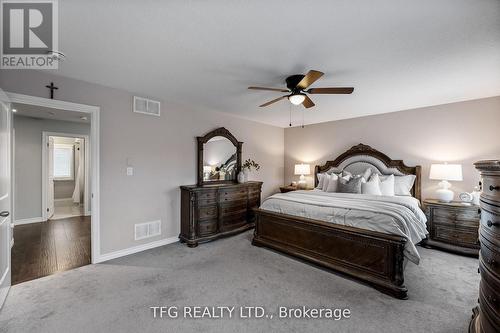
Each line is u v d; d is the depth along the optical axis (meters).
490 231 1.33
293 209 3.22
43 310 1.97
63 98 2.72
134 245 3.33
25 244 3.61
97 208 2.96
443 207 3.40
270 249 3.45
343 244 2.64
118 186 3.17
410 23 1.67
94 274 2.64
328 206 2.98
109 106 3.08
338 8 1.51
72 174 7.74
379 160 4.41
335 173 4.95
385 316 1.92
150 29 1.77
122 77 2.75
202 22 1.68
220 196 3.97
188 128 3.99
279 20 1.65
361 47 2.01
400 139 4.24
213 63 2.35
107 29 1.77
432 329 1.77
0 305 1.95
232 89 3.14
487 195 1.39
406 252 2.28
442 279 2.55
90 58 2.26
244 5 1.49
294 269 2.78
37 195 4.95
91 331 1.73
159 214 3.62
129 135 3.28
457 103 3.68
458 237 3.29
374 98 3.49
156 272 2.69
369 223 2.52
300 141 5.78
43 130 4.99
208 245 3.65
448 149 3.76
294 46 2.01
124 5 1.49
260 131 5.43
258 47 2.03
